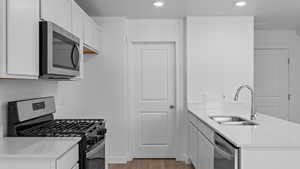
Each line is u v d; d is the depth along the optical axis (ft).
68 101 13.17
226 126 9.84
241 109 13.47
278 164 7.18
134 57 17.42
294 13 15.46
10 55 5.96
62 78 9.70
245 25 16.26
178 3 13.52
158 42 17.25
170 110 17.40
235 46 16.31
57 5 8.54
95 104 16.51
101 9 14.66
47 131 8.16
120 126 16.55
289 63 20.18
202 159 12.21
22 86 8.61
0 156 5.72
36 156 5.70
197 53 16.33
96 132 9.16
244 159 7.20
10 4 5.94
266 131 8.84
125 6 14.05
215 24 16.28
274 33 20.07
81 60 11.35
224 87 16.34
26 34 6.61
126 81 16.93
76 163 7.23
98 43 15.53
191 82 16.33
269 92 20.21
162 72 17.42
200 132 12.81
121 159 16.43
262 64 20.17
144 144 17.44
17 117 7.72
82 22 11.86
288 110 20.21
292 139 7.64
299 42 20.07
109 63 16.49
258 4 13.70
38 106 8.98
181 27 16.94
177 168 15.38
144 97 17.43
